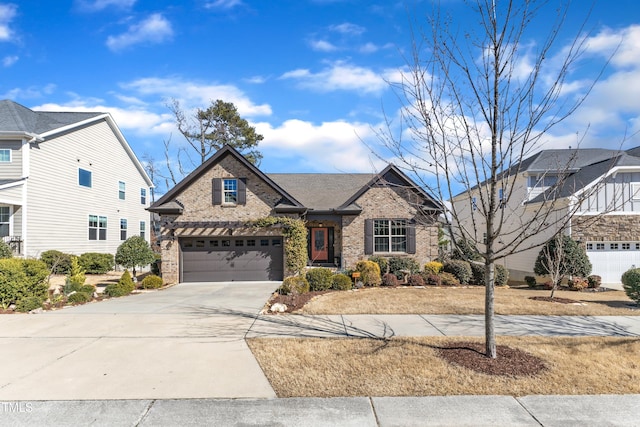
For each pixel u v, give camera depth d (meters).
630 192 16.97
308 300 11.77
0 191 16.80
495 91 5.84
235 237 17.67
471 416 4.25
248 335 7.63
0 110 19.70
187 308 10.70
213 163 17.83
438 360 5.98
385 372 5.52
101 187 24.08
